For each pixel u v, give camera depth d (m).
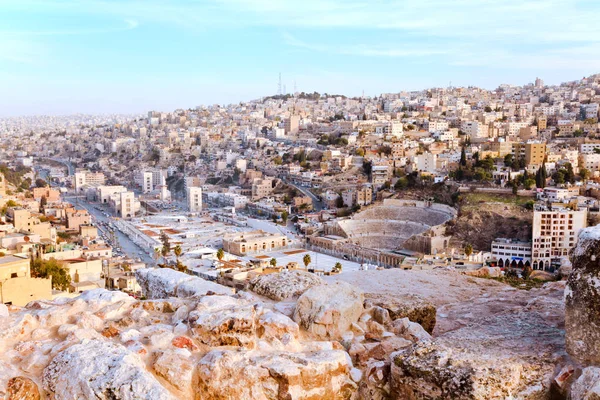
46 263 65.94
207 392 9.52
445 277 21.23
